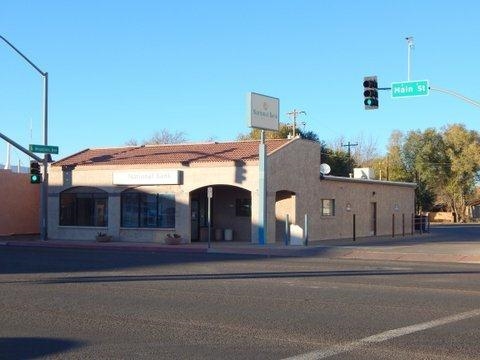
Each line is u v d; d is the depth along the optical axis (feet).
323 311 40.04
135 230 119.03
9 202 146.20
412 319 37.11
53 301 44.75
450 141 298.15
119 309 41.19
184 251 101.19
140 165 118.01
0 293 48.98
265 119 106.32
